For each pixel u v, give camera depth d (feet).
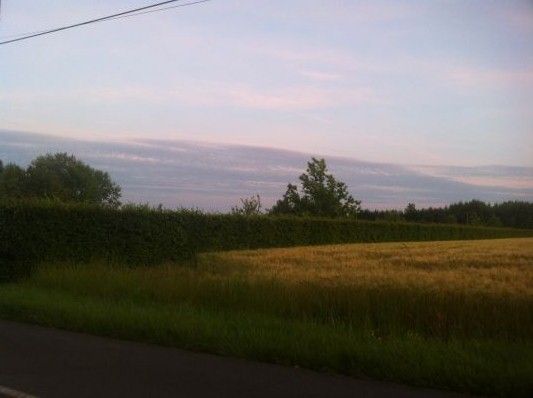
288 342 36.86
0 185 198.49
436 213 252.62
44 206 82.79
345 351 34.32
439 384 29.50
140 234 94.38
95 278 64.80
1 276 77.66
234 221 116.67
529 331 41.55
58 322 47.21
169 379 30.66
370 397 27.61
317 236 141.79
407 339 38.63
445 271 74.59
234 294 54.60
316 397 27.58
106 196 223.92
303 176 237.04
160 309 51.06
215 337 39.11
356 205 237.66
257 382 30.22
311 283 58.49
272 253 104.94
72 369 32.60
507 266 80.43
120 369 32.73
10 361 34.50
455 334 41.42
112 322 44.34
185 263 92.32
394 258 92.32
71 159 221.05
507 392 27.86
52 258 82.48
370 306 48.44
